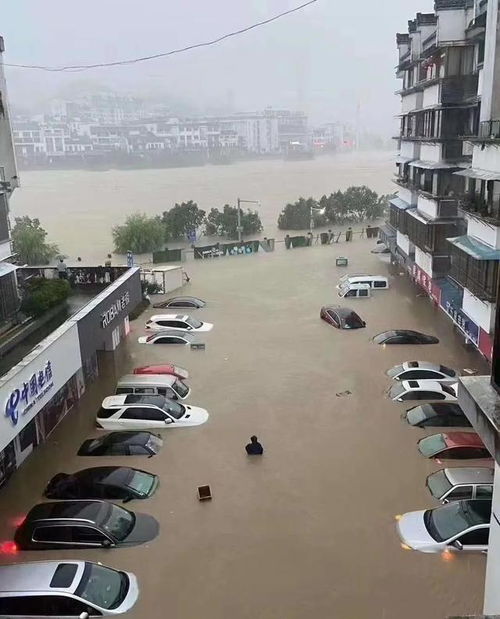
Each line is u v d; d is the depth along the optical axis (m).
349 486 19.28
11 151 26.50
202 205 105.44
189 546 16.59
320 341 33.12
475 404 8.96
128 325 34.09
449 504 17.25
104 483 18.83
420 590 14.88
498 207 23.94
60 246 70.50
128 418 23.33
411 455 21.02
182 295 43.53
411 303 40.03
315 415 24.25
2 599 13.76
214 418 24.12
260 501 18.62
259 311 39.19
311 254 59.12
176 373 28.20
